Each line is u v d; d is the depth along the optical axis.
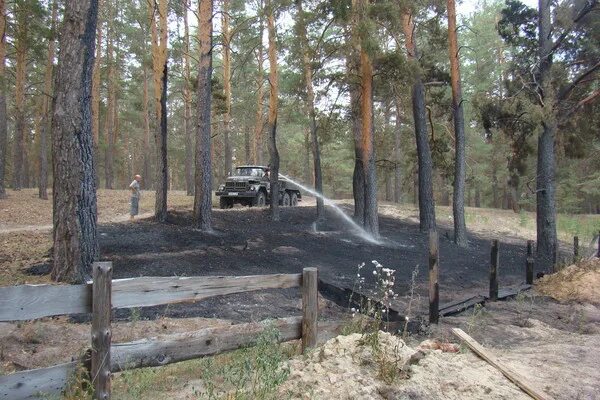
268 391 3.75
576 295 10.69
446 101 24.69
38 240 12.11
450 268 14.67
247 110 35.53
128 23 32.12
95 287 3.66
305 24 17.28
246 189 22.56
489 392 4.18
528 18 17.98
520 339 7.02
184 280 4.25
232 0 26.66
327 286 10.06
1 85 21.97
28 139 48.16
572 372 4.95
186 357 4.26
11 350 5.38
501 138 24.94
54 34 21.66
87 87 8.26
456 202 19.48
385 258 14.84
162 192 15.54
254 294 9.14
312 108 19.44
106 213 20.55
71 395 3.54
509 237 23.28
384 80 18.17
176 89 35.19
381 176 46.00
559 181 34.66
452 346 5.43
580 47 16.97
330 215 22.17
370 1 16.50
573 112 17.30
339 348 4.58
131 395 3.96
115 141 42.78
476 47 35.19
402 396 3.88
